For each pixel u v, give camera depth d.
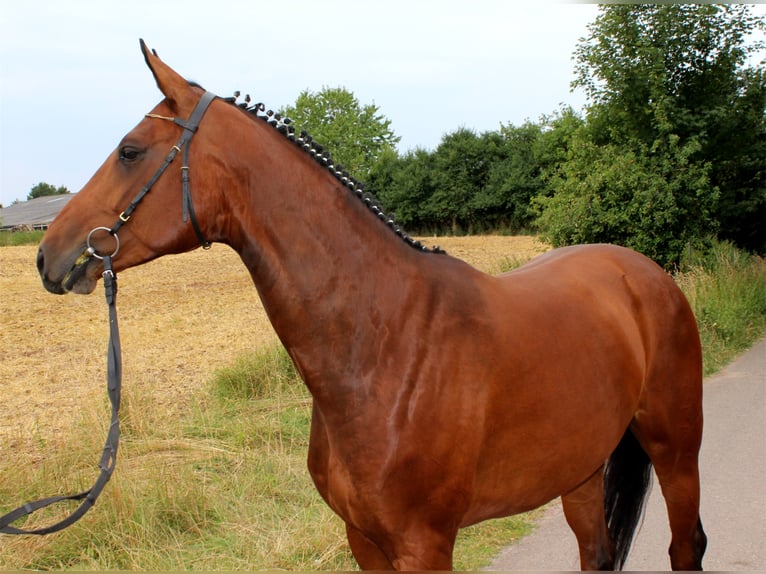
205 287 16.31
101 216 2.10
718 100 12.12
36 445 5.36
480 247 24.97
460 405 2.21
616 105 12.01
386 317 2.19
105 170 2.14
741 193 13.47
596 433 2.66
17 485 4.35
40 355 9.34
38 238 33.94
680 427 3.16
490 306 2.42
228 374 6.77
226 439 5.41
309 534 3.83
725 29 11.99
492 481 2.39
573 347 2.61
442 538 2.21
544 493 2.59
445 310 2.28
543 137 28.31
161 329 10.84
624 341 2.84
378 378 2.15
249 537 3.84
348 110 48.94
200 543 3.84
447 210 37.75
